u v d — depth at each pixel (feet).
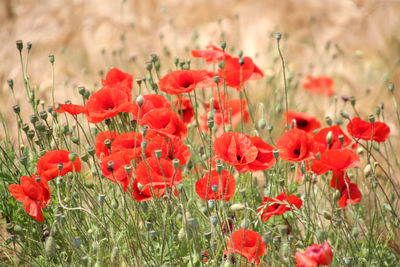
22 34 31.37
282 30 34.35
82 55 30.83
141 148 12.62
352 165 12.43
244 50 32.22
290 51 33.22
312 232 12.75
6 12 34.14
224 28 33.86
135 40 33.55
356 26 35.40
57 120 14.49
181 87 14.34
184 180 15.03
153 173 11.96
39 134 14.48
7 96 22.65
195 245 12.64
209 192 12.45
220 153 12.04
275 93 20.44
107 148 13.43
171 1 36.88
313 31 35.09
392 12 35.86
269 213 12.59
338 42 34.32
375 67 31.55
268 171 15.40
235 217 14.08
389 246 15.15
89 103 13.32
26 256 13.89
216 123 16.43
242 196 13.09
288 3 35.70
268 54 29.96
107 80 15.01
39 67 27.30
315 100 28.17
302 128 17.89
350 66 32.04
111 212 13.69
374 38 34.71
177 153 12.98
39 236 13.91
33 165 14.49
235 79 14.82
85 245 13.29
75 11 34.60
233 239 11.78
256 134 14.98
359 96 28.19
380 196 16.67
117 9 36.04
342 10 36.29
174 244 13.24
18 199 12.01
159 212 12.67
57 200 13.82
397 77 29.71
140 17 35.86
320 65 31.94
